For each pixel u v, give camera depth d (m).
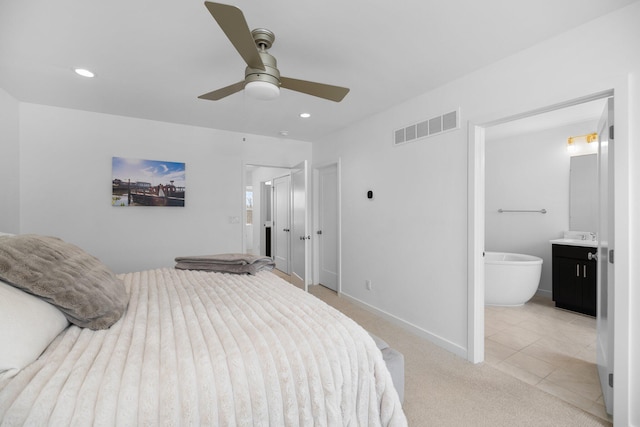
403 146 3.08
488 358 2.49
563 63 1.87
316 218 4.91
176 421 0.81
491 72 2.28
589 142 3.83
